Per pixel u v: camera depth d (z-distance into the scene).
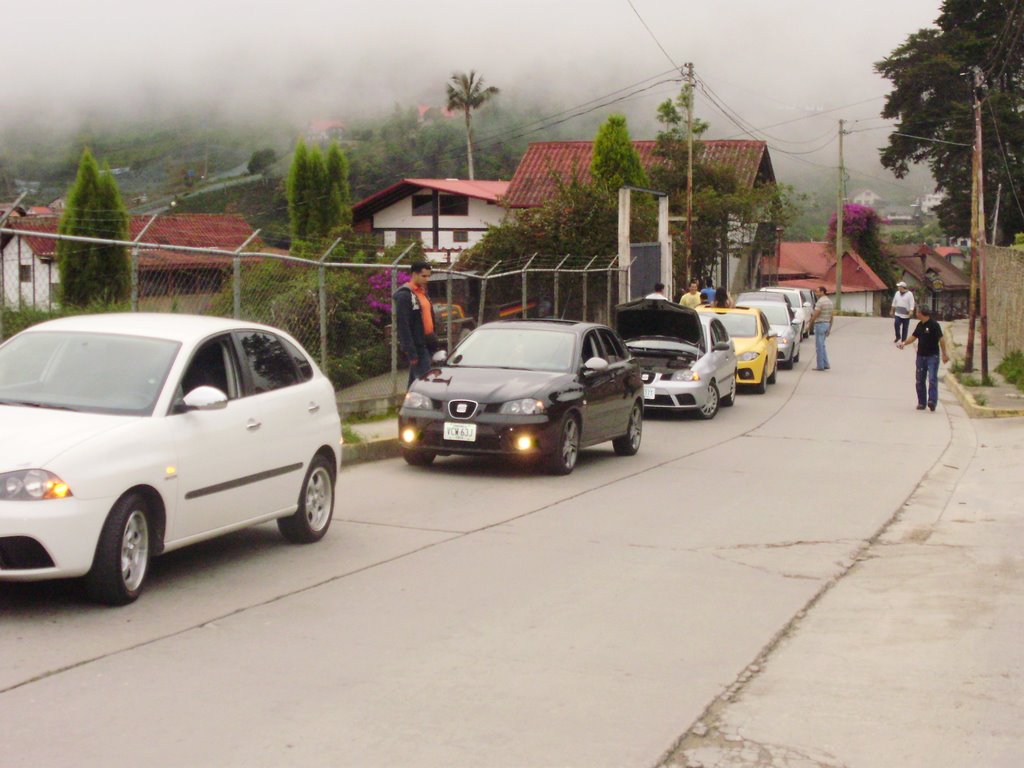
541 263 30.62
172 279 17.17
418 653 6.37
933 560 9.21
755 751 5.11
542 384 12.68
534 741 5.12
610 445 16.09
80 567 6.63
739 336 24.28
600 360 13.21
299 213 45.25
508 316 23.05
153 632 6.60
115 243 11.12
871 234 83.44
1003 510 11.55
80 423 6.98
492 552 9.01
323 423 9.12
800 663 6.43
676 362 19.17
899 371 28.69
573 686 5.89
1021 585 8.34
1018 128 47.88
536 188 52.41
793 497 12.02
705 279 42.88
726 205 42.25
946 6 50.94
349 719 5.33
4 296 12.69
